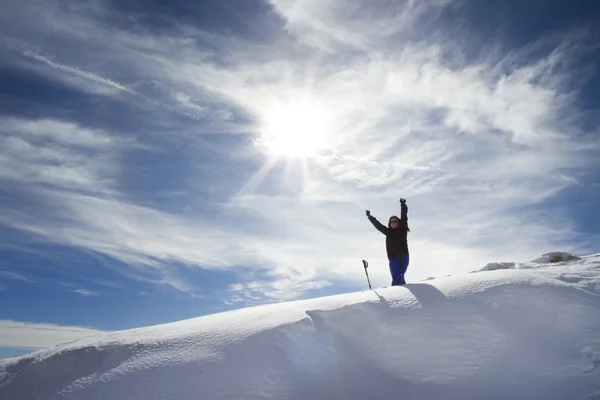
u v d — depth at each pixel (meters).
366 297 6.96
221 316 7.72
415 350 5.57
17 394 6.18
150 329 7.53
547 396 4.57
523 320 5.79
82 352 6.69
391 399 4.86
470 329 5.73
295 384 5.21
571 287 6.33
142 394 5.46
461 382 4.98
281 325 6.21
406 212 9.38
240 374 5.45
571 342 5.32
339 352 5.71
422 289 6.92
